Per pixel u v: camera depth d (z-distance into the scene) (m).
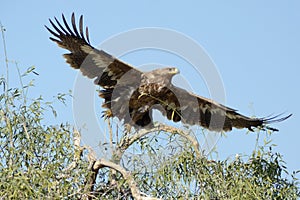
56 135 18.16
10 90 18.47
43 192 17.03
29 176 17.02
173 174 18.53
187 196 18.33
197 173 18.88
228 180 19.08
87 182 18.45
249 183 18.81
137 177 18.83
